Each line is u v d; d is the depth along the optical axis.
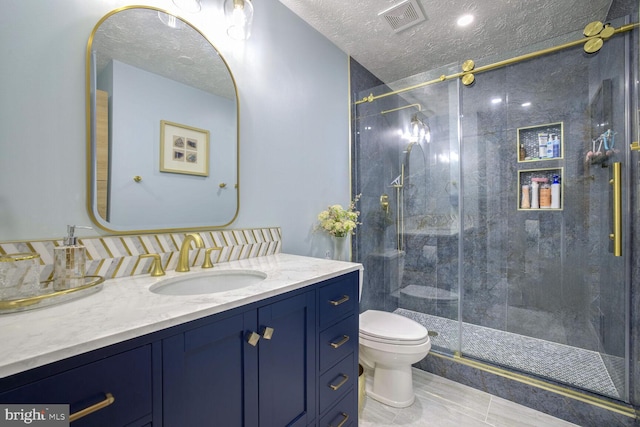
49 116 0.85
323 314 1.08
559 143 2.13
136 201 1.03
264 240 1.50
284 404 0.92
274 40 1.58
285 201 1.65
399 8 1.70
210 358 0.70
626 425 1.35
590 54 1.90
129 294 0.80
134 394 0.56
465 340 2.22
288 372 0.93
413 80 2.37
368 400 1.66
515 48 2.13
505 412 1.55
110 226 0.97
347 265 1.25
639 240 1.47
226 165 1.33
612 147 1.74
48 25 0.85
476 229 2.48
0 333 0.52
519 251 2.32
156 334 0.60
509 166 2.33
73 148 0.89
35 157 0.82
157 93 1.09
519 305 2.32
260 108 1.50
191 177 1.20
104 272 0.94
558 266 2.16
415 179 2.61
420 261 2.62
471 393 1.73
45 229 0.84
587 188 2.05
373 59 2.30
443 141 2.46
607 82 1.78
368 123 2.38
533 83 2.19
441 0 1.62
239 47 1.39
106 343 0.52
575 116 2.06
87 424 0.50
